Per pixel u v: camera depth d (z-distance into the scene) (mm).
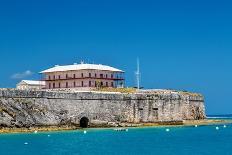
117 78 197875
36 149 86500
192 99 170625
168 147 90250
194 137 113500
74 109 136375
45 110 129500
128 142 99938
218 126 158250
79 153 80938
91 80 187500
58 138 108750
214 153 80938
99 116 142125
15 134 117812
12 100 124062
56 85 193875
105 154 79625
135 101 150625
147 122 152250
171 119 158375
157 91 168750
